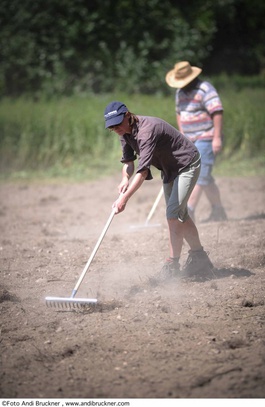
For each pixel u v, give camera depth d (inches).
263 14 2436.0
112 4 1796.3
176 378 353.1
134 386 347.6
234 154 1217.4
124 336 407.2
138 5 1802.4
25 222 804.0
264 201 881.5
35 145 1202.6
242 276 514.0
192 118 674.8
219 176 1099.9
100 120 1237.7
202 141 674.8
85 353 387.5
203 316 435.2
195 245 508.1
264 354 375.2
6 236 721.6
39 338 413.1
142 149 448.5
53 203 938.1
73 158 1213.7
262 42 2497.5
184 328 415.8
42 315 452.1
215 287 486.6
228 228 685.9
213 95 666.8
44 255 612.4
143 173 447.8
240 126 1226.0
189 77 665.0
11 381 359.3
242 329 411.5
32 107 1322.6
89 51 1771.7
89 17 1754.4
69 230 748.6
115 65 1755.7
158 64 1749.5
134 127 451.8
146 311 446.0
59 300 442.9
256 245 600.4
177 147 468.8
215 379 350.3
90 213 855.7
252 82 2041.1
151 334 408.2
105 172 1155.3
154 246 625.0
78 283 449.1
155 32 1827.0
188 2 1990.7
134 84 1702.8
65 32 1745.8
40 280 531.8
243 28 2468.0
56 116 1243.2
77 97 1585.9
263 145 1224.2
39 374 365.7
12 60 1723.7
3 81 1706.4
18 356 388.5
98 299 474.6
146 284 497.4
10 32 1748.3
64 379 358.9
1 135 1204.5
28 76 1724.9
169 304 457.4
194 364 366.9
